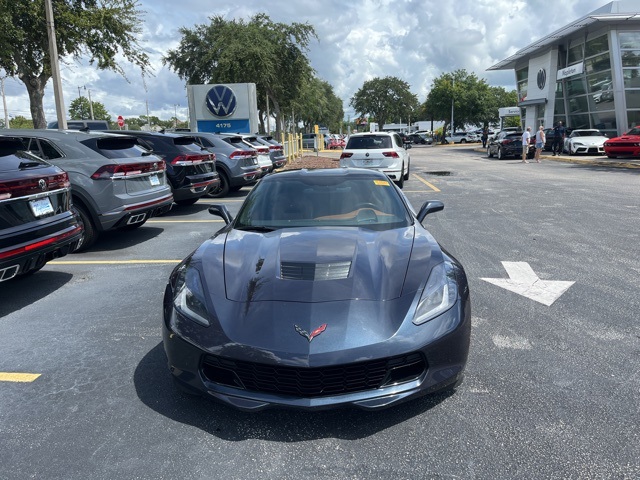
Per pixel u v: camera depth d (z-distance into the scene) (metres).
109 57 18.56
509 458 2.44
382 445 2.57
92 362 3.61
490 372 3.29
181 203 11.16
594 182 13.88
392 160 13.18
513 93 82.44
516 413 2.81
